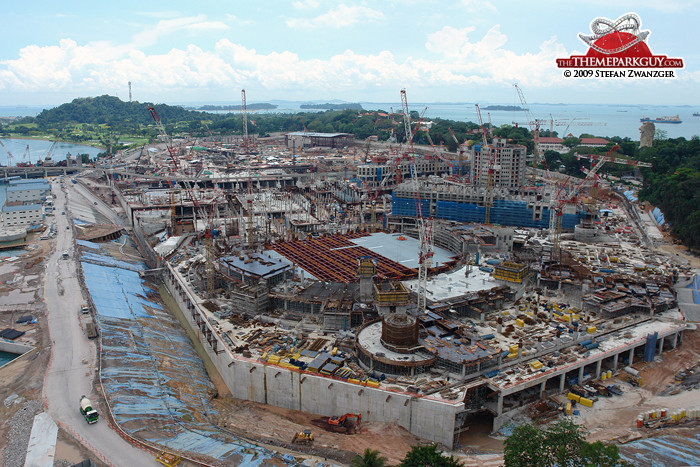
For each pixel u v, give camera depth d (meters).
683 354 198.50
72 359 179.12
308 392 168.62
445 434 149.38
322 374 168.00
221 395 182.88
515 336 190.38
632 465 114.00
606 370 185.75
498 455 144.12
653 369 187.75
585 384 176.25
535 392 172.00
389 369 166.62
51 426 139.75
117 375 169.38
